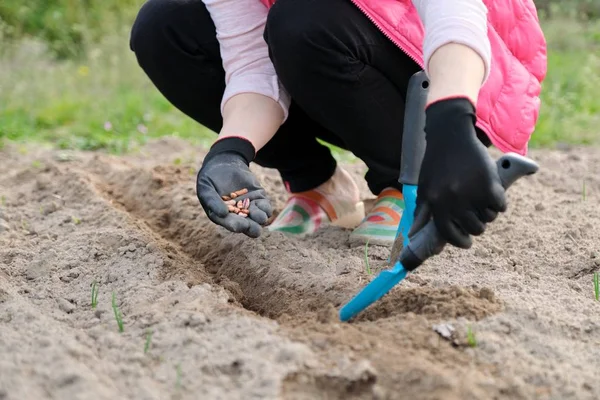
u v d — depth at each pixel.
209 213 2.93
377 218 3.69
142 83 8.16
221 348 2.62
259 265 3.52
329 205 3.87
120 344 2.73
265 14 3.34
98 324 2.98
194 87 3.66
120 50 8.86
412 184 2.82
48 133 6.51
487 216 2.36
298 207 3.86
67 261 3.59
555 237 3.89
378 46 3.16
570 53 8.95
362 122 3.27
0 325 2.84
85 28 9.42
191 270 3.52
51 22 9.67
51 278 3.47
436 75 2.51
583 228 4.00
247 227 2.90
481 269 3.43
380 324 2.79
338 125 3.31
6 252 3.77
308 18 3.08
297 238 3.80
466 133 2.37
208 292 3.08
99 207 4.29
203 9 3.56
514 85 3.23
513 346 2.64
